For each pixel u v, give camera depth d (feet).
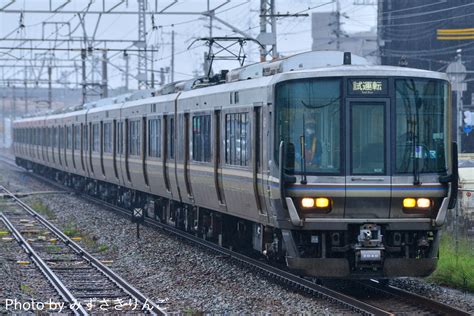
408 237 116.67
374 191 112.98
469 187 166.91
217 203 155.12
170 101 185.16
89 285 127.24
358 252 113.39
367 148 113.70
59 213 247.91
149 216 219.00
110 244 177.37
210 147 155.22
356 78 113.80
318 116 114.21
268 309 105.29
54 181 385.09
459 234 157.28
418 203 114.52
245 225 148.66
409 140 114.42
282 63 127.75
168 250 163.73
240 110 136.67
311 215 113.80
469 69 363.35
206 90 159.53
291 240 116.88
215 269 138.62
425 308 104.78
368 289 120.06
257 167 128.57
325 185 113.09
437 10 372.58
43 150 388.16
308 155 114.11
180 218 190.80
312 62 128.06
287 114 115.44
